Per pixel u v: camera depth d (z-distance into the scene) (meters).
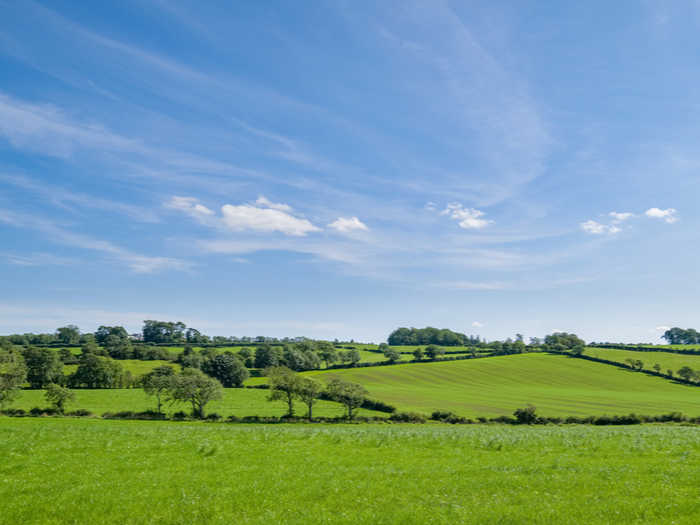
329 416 80.00
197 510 18.08
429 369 164.62
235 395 104.88
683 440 32.56
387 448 31.42
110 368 116.12
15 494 20.08
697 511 15.98
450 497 18.80
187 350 179.75
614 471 22.14
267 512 17.66
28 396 96.62
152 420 72.19
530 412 76.88
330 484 21.11
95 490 20.56
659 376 157.62
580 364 176.38
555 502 17.48
